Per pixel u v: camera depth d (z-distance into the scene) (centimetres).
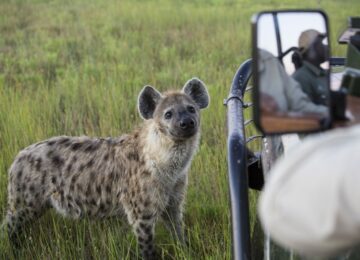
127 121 694
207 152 597
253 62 158
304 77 182
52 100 798
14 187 474
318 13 199
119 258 426
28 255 455
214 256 417
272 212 120
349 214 110
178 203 475
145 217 448
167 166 447
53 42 1295
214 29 1378
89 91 843
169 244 457
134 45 1252
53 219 467
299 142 197
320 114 161
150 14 1586
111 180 460
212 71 957
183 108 449
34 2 1914
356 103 164
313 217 113
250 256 225
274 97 164
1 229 484
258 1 1709
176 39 1292
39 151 475
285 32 191
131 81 905
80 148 473
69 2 1867
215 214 495
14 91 864
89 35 1344
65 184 466
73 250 443
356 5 1046
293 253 187
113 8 1691
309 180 115
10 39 1375
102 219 478
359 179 109
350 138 120
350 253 159
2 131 674
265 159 272
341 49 799
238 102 313
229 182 244
